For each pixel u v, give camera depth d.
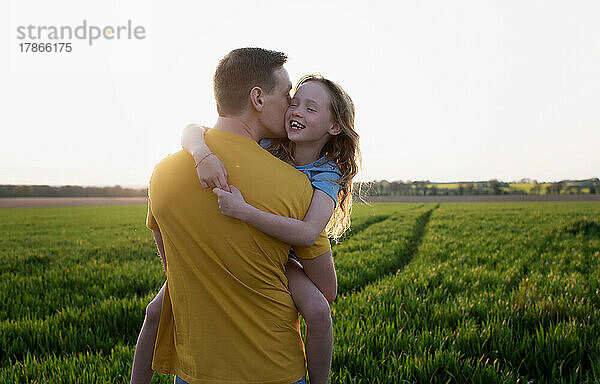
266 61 1.80
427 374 3.37
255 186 1.62
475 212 31.42
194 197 1.63
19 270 8.86
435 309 4.89
